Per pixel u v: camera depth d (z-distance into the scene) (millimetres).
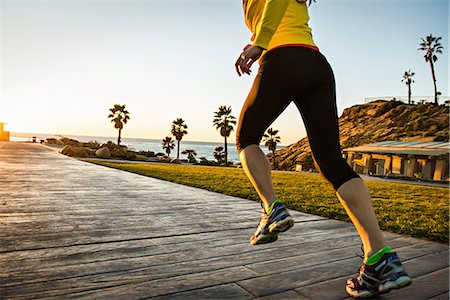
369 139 51250
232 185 7219
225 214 3590
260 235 1448
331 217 3719
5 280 1607
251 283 1669
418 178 26656
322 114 1433
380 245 1385
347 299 1491
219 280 1698
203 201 4520
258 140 1512
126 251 2158
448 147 29156
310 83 1419
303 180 11836
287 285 1652
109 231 2666
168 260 2002
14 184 5469
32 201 3934
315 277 1771
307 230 2979
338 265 1979
